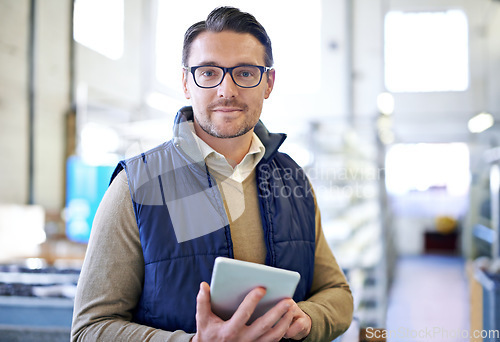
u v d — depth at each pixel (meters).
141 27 6.20
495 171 5.72
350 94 6.78
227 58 0.92
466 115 7.30
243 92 0.93
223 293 0.79
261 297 0.77
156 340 0.82
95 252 0.90
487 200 6.51
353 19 6.86
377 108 6.77
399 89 7.43
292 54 6.72
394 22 7.34
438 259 8.18
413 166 6.07
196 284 0.90
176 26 5.63
